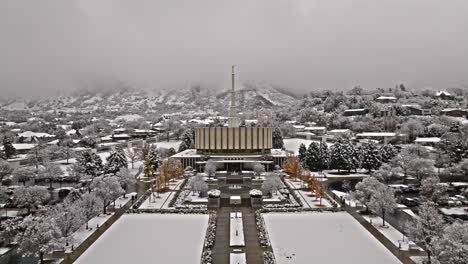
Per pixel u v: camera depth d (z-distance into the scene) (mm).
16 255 83375
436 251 68062
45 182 177250
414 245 84438
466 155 188000
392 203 103875
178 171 184625
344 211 119188
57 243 78625
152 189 148500
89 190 137750
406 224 88250
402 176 183875
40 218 84812
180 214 118312
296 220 109750
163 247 88000
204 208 124250
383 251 83688
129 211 119500
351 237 93625
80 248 87125
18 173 167000
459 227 68375
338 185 169375
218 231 100312
